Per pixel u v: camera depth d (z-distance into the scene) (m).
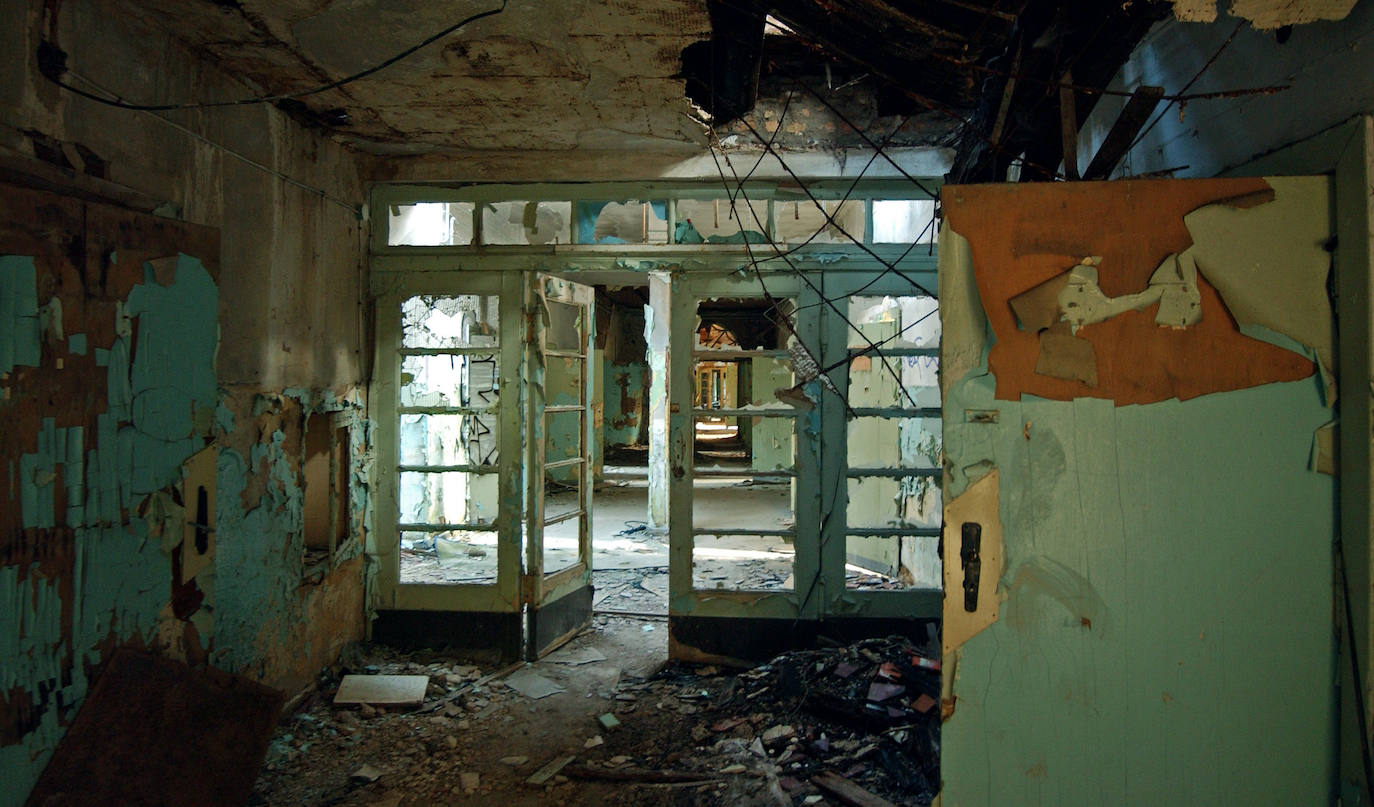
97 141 2.22
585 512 4.44
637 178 3.89
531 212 4.06
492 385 6.35
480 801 2.64
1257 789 1.75
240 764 2.39
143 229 2.22
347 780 2.77
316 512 3.75
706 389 20.52
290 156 3.29
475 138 3.63
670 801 2.62
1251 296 1.73
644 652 4.07
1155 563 1.76
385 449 4.01
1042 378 1.78
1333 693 1.72
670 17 2.44
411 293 4.00
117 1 2.29
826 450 3.80
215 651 2.76
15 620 1.82
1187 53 2.36
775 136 3.58
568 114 3.30
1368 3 1.60
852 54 2.64
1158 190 1.74
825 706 3.06
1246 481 1.74
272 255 3.13
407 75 2.90
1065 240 1.77
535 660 3.94
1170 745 1.77
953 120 3.41
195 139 2.66
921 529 3.79
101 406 2.08
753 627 3.85
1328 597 1.72
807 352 3.81
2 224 1.78
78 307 2.00
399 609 4.00
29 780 1.84
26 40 1.99
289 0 2.33
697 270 3.88
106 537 2.09
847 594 3.81
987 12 2.22
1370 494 1.62
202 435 2.47
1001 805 1.81
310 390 3.44
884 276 3.79
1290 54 1.85
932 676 3.11
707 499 9.00
